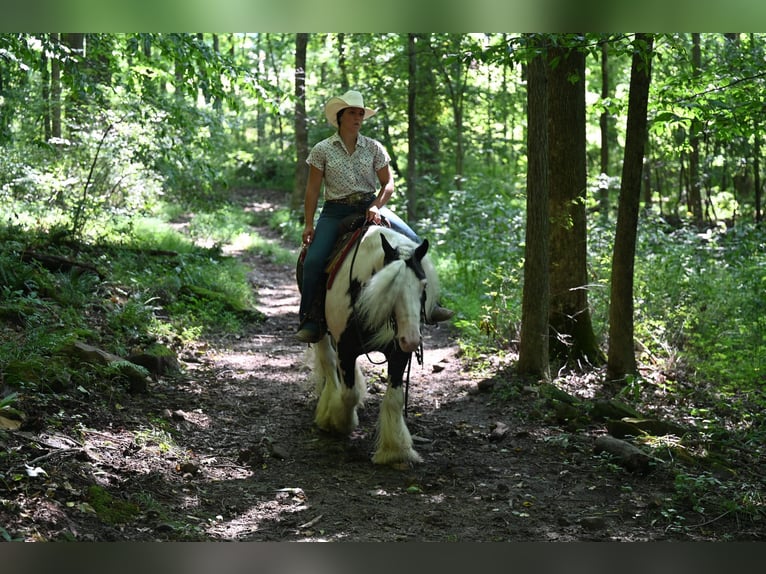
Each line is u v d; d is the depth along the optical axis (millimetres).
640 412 7195
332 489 5281
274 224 24062
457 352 9383
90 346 7066
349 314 5703
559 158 8625
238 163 32438
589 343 8773
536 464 5883
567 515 4906
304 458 5910
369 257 5641
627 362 7973
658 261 11117
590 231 11227
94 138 12953
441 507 5012
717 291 10984
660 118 7852
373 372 8656
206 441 6102
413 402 7586
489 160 27125
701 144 19141
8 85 12133
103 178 14141
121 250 12039
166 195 18281
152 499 4727
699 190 19094
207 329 10172
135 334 8438
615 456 5840
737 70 8961
